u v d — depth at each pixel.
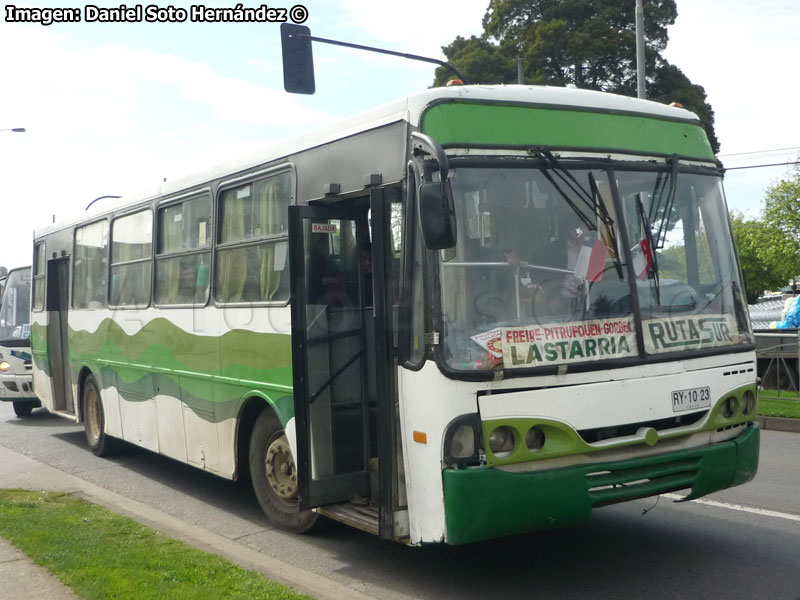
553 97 6.05
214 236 8.40
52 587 5.64
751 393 6.41
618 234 5.97
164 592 5.45
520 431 5.43
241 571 5.95
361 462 6.79
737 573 6.18
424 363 5.49
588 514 5.59
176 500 9.19
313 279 6.62
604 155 6.06
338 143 6.63
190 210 8.97
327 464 6.61
